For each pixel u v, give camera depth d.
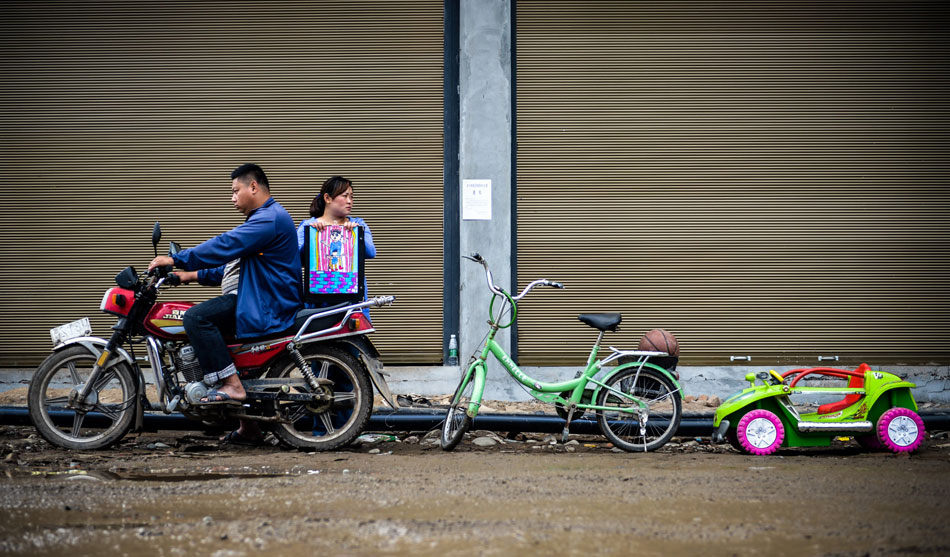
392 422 6.22
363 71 8.07
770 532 3.17
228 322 5.40
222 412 5.27
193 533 3.14
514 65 8.08
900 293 8.10
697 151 8.07
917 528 3.23
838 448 5.75
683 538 3.08
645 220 8.05
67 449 5.39
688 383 8.00
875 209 8.11
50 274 8.03
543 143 8.06
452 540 3.04
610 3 8.09
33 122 8.06
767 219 8.08
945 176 8.16
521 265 8.02
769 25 8.12
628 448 5.66
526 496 3.84
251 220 5.38
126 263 8.03
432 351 8.01
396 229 8.04
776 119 8.10
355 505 3.64
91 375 5.38
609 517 3.41
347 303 5.64
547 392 5.75
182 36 8.07
